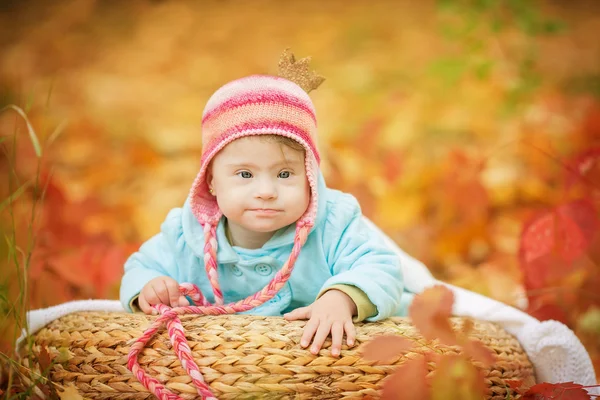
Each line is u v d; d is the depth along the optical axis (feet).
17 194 7.23
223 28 25.27
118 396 5.45
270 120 5.76
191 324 5.57
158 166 14.70
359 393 5.25
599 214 7.67
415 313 5.05
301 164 5.91
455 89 16.03
